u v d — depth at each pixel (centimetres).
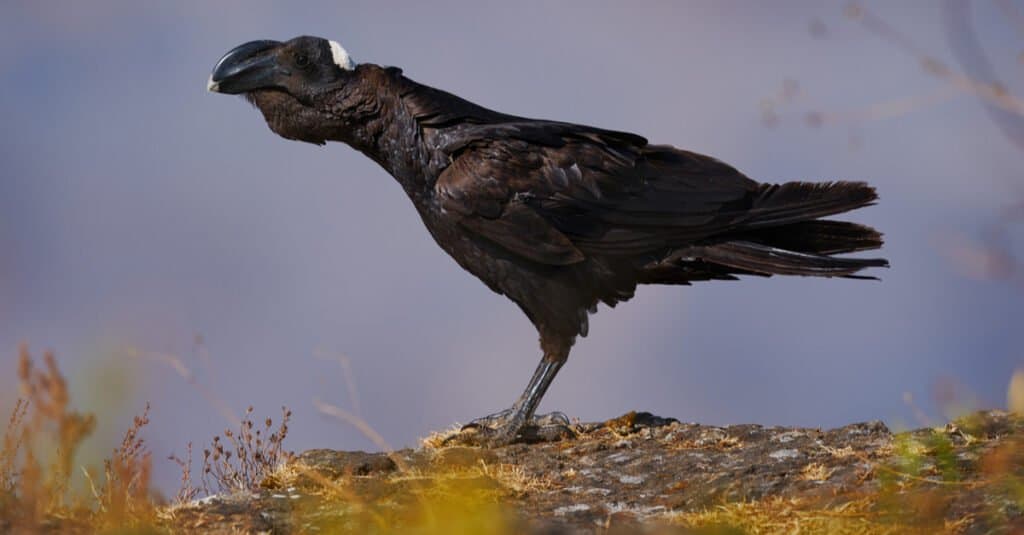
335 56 1208
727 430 1053
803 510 791
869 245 1179
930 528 733
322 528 789
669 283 1252
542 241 1134
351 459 962
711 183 1164
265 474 962
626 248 1151
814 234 1186
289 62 1205
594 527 784
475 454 995
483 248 1164
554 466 968
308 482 909
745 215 1148
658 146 1191
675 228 1147
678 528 764
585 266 1159
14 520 736
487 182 1132
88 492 809
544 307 1163
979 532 722
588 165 1142
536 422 1157
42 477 762
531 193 1133
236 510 829
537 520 796
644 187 1149
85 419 721
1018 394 1038
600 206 1138
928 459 880
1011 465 833
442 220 1173
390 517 807
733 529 751
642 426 1116
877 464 874
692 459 955
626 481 914
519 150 1141
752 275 1233
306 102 1206
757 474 889
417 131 1177
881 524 748
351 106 1195
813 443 972
